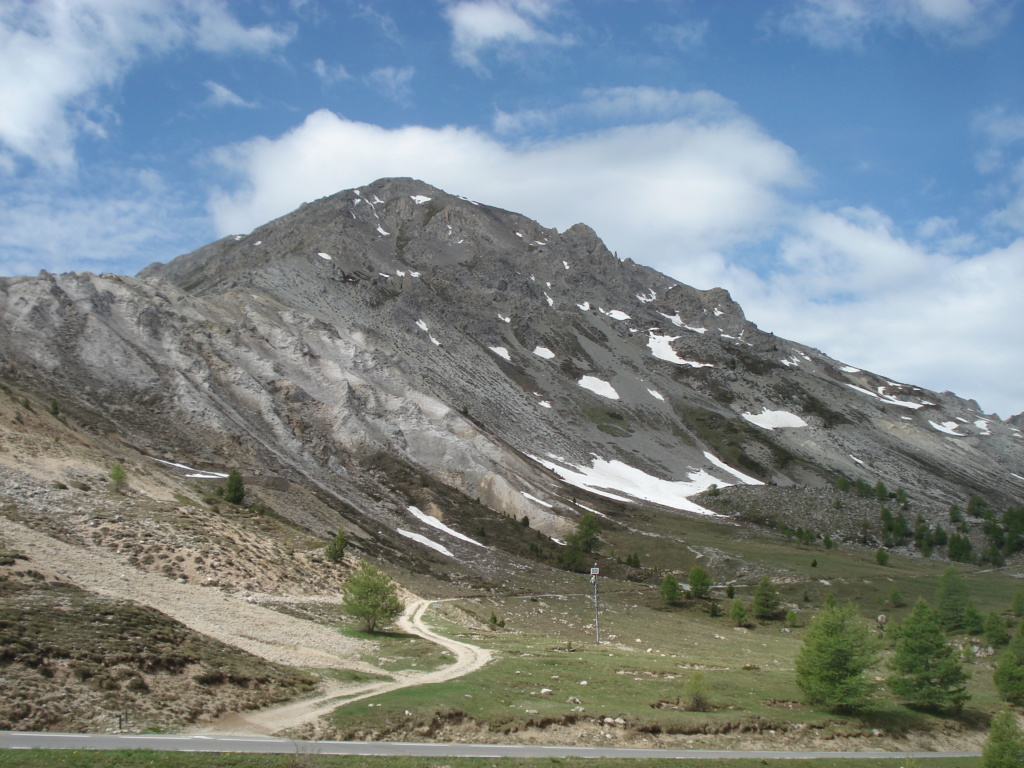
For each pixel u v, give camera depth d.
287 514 83.94
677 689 46.31
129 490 63.94
